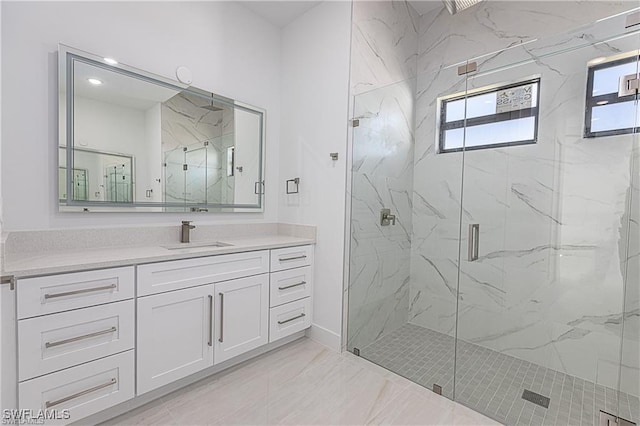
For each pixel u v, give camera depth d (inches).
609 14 77.2
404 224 97.4
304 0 91.8
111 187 70.4
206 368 70.6
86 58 65.8
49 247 62.2
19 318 45.3
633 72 60.1
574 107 67.7
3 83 56.7
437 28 111.1
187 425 56.5
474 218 82.3
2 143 56.9
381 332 95.1
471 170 82.7
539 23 88.5
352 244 88.8
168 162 80.0
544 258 72.2
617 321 63.1
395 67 104.2
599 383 65.0
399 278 96.8
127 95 72.2
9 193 57.9
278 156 107.4
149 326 59.6
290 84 103.1
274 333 83.9
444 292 88.1
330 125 90.7
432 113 90.0
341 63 87.6
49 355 48.1
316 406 62.9
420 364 79.6
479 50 100.9
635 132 60.6
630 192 61.6
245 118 96.8
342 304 87.4
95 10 67.2
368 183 91.3
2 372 44.2
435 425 58.0
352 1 86.0
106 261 53.4
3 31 56.5
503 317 77.5
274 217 107.1
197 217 86.8
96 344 52.9
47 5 61.2
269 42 103.0
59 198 63.1
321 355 84.8
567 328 69.3
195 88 84.6
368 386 70.2
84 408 51.7
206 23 86.6
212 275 69.4
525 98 73.9
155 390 63.5
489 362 77.7
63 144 63.3
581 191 67.5
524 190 74.7
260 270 79.7
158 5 77.2
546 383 68.7
